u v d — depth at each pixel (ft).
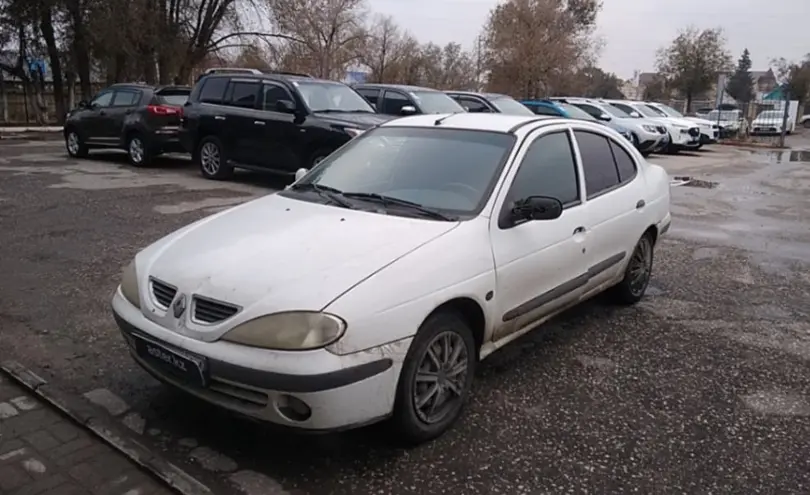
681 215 32.81
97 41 81.92
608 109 68.85
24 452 10.33
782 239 27.53
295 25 108.27
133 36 83.92
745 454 10.90
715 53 161.38
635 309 18.06
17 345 14.21
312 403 9.18
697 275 21.66
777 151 79.25
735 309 18.28
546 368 14.01
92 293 17.61
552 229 13.42
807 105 187.93
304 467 10.15
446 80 165.48
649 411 12.26
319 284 9.64
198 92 40.34
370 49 146.10
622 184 16.96
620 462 10.54
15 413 11.53
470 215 12.04
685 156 68.74
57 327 15.26
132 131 44.96
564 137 15.08
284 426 9.43
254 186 37.27
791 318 17.65
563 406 12.33
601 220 15.30
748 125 102.89
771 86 228.63
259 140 36.55
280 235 11.28
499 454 10.65
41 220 26.35
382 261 10.28
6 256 20.99
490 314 11.86
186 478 9.66
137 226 25.71
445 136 14.33
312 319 9.23
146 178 39.40
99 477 9.75
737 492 9.86
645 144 65.26
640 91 223.71
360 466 10.21
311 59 128.06
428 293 10.37
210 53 100.48
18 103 89.61
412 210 12.30
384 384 9.77
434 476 10.00
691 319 17.37
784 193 41.14
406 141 14.57
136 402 11.92
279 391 9.16
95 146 48.08
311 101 35.45
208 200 31.96
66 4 80.53
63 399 11.87
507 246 12.17
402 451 10.66
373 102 44.80
